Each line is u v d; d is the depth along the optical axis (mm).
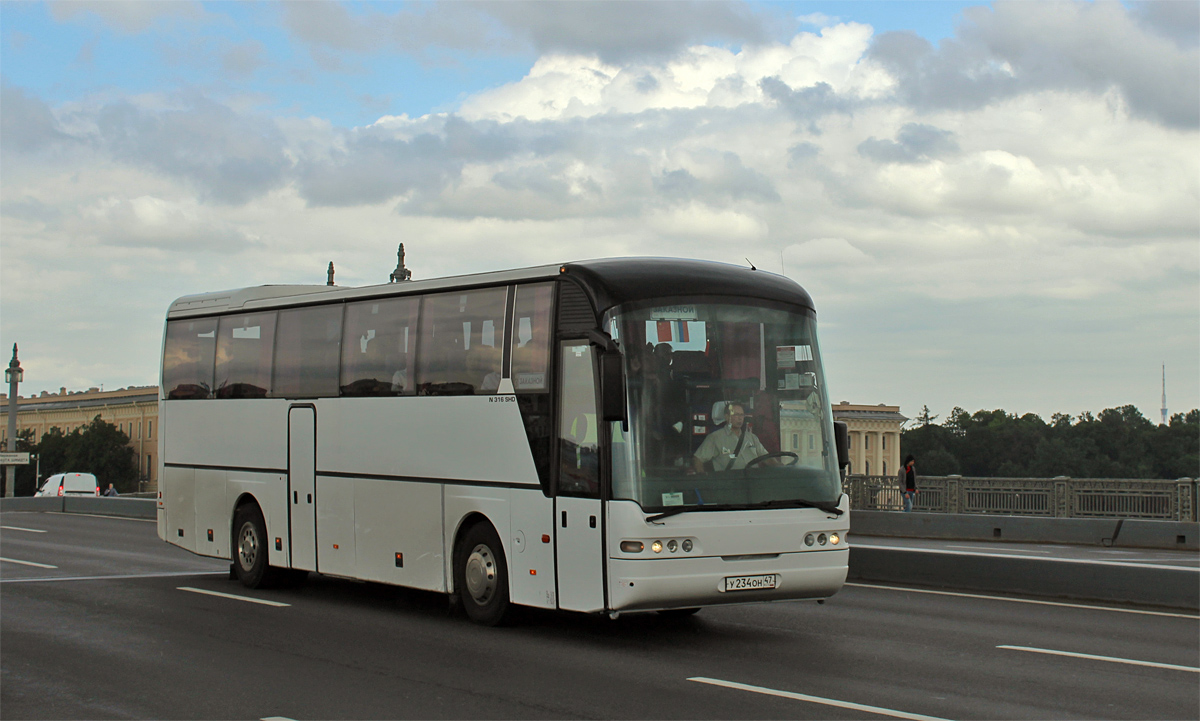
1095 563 14984
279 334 16031
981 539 28562
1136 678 9672
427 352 13570
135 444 129375
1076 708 8500
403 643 11523
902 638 11891
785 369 11922
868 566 17547
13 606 14320
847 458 12312
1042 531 27578
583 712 8352
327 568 14867
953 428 159750
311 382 15297
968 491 31703
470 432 12844
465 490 12828
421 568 13406
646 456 11000
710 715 8242
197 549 17359
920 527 29828
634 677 9695
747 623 12961
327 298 15258
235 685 9383
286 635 12047
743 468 11398
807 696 8883
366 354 14469
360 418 14430
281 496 15719
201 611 13906
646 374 11195
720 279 11867
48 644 11438
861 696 8898
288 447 15617
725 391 11508
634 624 12875
